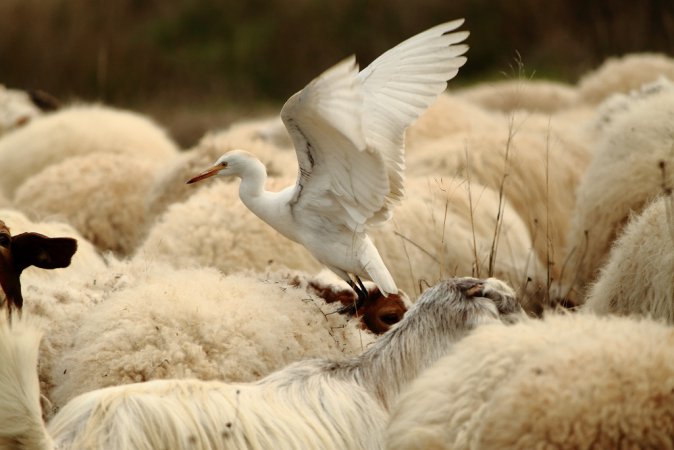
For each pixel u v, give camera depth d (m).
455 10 34.56
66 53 33.97
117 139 18.56
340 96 7.32
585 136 16.30
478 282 7.99
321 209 8.70
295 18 35.28
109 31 34.72
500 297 7.95
